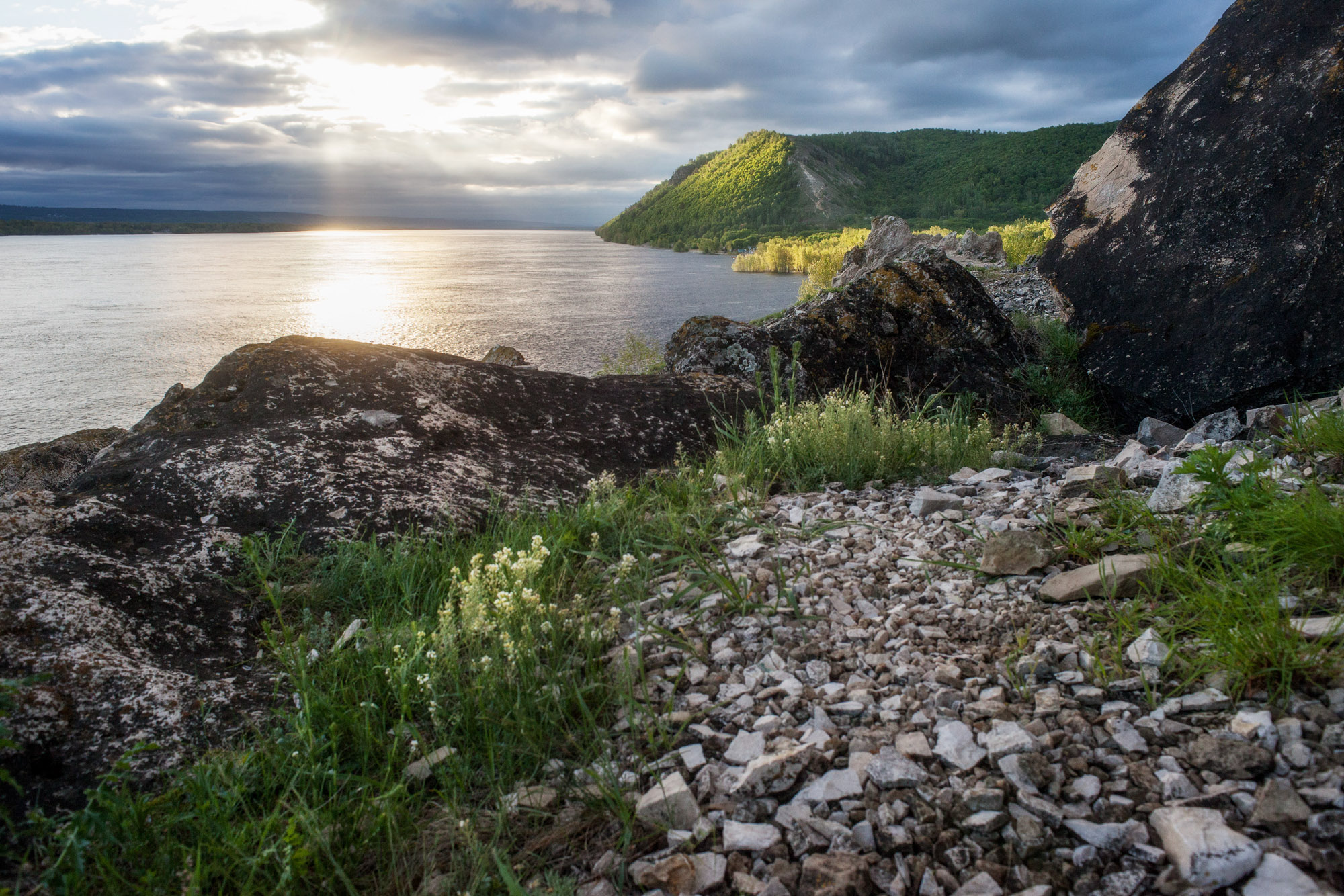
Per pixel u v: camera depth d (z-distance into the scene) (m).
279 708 2.93
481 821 2.28
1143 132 8.58
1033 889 1.77
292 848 2.04
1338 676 2.18
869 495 4.82
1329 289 6.41
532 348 35.44
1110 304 8.22
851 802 2.11
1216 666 2.37
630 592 3.69
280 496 4.39
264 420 5.23
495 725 2.62
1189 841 1.72
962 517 4.19
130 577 3.51
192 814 2.19
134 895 2.03
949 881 1.84
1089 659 2.58
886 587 3.47
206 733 2.80
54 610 3.11
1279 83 7.46
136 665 3.03
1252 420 5.03
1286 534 2.83
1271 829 1.76
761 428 6.19
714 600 3.46
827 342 8.17
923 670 2.71
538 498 4.96
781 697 2.69
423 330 42.50
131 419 25.80
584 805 2.31
